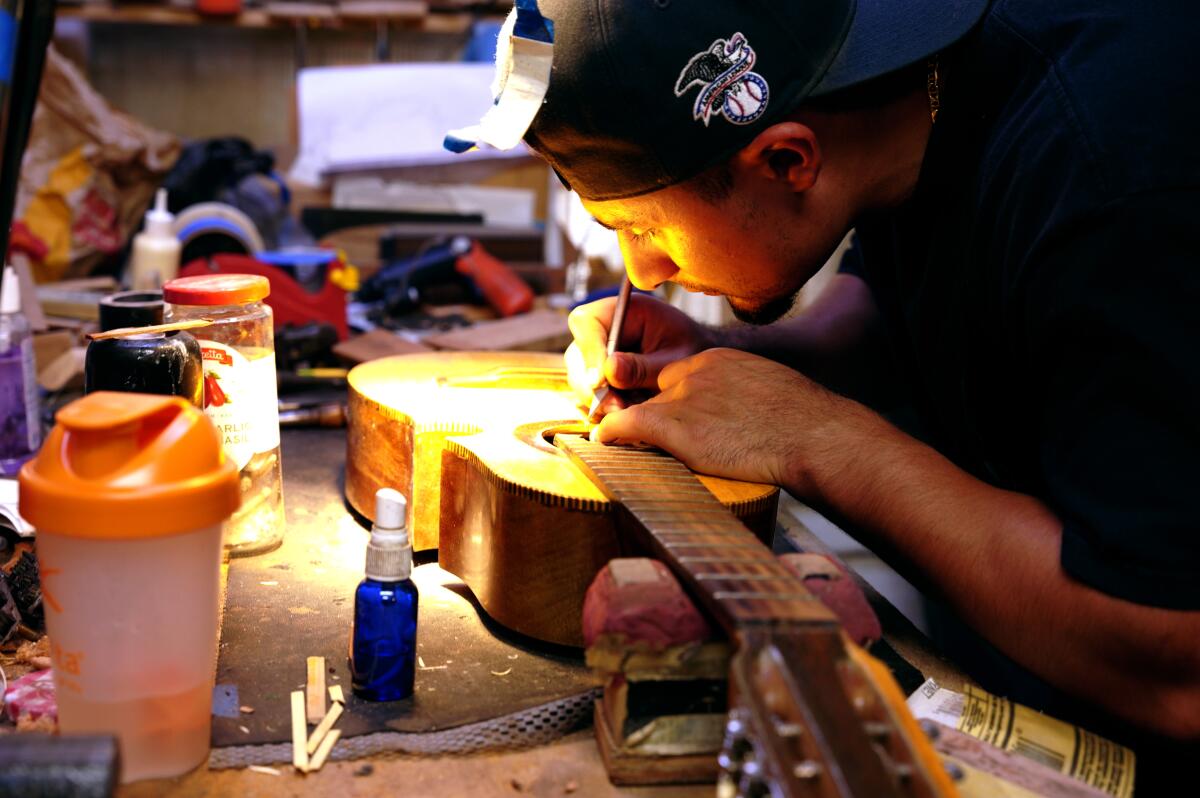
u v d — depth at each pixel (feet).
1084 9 3.31
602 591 2.61
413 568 4.00
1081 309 2.92
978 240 3.51
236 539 3.96
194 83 12.16
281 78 12.36
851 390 5.55
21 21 4.45
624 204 3.58
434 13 11.59
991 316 3.60
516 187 10.94
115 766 1.83
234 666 3.17
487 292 8.63
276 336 6.70
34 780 1.77
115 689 2.51
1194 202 2.82
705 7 3.24
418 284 8.66
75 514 2.33
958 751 2.70
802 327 5.44
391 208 10.74
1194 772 3.51
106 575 2.43
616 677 2.67
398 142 10.75
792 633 2.29
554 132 3.40
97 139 9.21
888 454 3.48
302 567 3.93
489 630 3.51
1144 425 2.83
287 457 5.21
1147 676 2.87
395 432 4.05
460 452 3.70
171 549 2.47
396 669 3.02
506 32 3.24
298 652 3.28
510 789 2.66
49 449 2.42
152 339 3.50
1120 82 3.03
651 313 5.01
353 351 6.73
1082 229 2.94
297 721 2.86
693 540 2.82
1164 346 2.79
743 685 2.20
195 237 8.46
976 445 4.24
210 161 9.66
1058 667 3.03
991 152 3.39
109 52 11.84
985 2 3.49
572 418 4.26
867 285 5.72
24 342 5.00
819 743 2.03
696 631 2.56
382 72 10.73
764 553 2.74
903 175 3.71
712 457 3.60
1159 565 2.78
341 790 2.63
